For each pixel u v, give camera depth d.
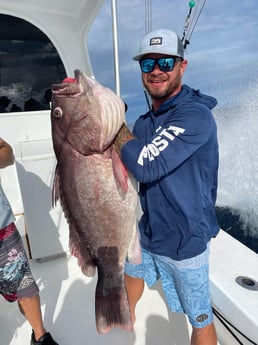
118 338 1.97
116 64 1.93
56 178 1.47
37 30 3.29
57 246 2.73
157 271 1.78
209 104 1.44
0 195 1.68
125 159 1.31
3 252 1.68
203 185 1.46
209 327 1.60
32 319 1.80
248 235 4.49
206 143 1.39
